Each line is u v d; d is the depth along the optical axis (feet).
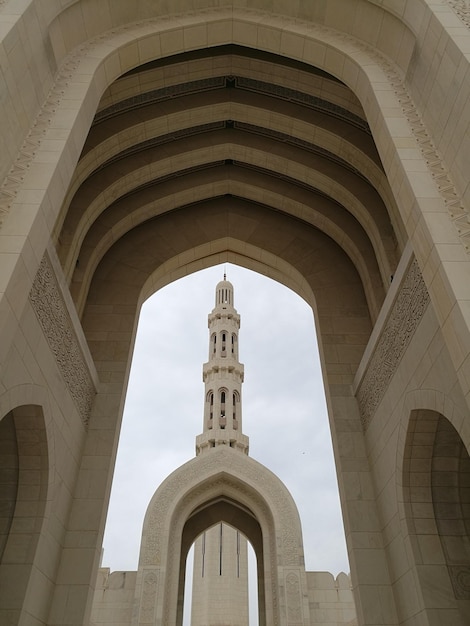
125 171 43.62
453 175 23.22
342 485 35.27
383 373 33.19
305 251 48.11
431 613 25.88
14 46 22.49
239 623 116.78
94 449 35.22
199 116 43.27
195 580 126.52
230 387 140.67
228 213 50.70
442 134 24.21
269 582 79.61
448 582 26.73
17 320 19.36
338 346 41.78
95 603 90.17
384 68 29.68
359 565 31.71
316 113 42.55
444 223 21.53
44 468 28.45
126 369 39.91
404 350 29.63
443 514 28.86
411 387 28.68
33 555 26.43
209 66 39.88
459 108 22.66
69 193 38.96
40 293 26.99
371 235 42.63
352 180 43.86
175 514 84.58
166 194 47.44
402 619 29.37
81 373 34.76
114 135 40.52
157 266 46.55
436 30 24.88
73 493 33.01
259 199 49.65
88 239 43.42
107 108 40.70
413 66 27.35
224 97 43.19
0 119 21.70
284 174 46.88
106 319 42.47
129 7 32.24
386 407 32.60
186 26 32.83
